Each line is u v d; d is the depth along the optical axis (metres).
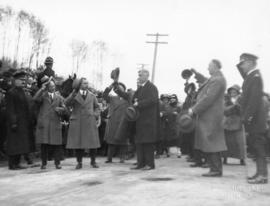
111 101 10.03
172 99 12.64
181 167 8.48
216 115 6.77
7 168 8.12
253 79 6.18
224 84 6.81
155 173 7.22
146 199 4.70
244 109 6.27
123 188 5.44
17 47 52.56
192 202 4.53
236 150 9.73
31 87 9.80
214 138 6.76
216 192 5.14
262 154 6.14
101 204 4.47
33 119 8.92
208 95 6.74
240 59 6.43
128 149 11.16
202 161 9.02
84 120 8.10
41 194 5.15
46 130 7.98
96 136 8.23
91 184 5.91
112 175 6.92
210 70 6.99
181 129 7.23
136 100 8.03
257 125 6.16
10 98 8.03
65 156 11.02
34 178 6.56
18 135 8.02
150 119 7.83
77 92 8.20
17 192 5.32
